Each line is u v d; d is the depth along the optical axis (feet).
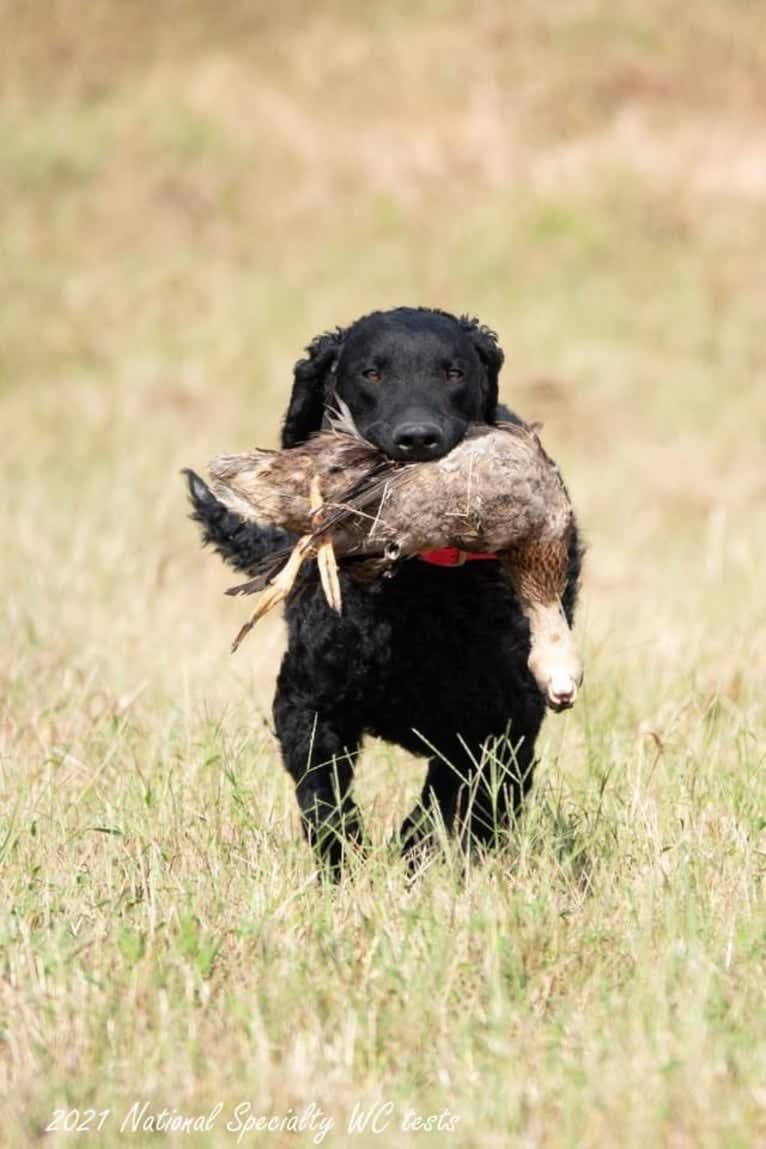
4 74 143.02
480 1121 23.03
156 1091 24.04
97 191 130.52
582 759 39.04
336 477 29.40
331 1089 24.09
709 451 91.25
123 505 74.79
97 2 149.07
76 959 27.94
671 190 126.52
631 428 95.86
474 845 32.96
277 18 148.87
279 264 122.42
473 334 34.60
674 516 79.56
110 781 37.93
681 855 31.07
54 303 115.96
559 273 118.21
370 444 30.04
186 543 69.26
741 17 143.02
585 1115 22.91
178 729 40.70
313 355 34.71
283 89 140.87
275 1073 24.40
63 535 69.00
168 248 124.47
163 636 53.52
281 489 29.53
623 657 50.14
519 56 142.10
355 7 149.89
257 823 34.12
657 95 137.90
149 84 140.87
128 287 118.52
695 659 48.70
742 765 37.27
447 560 31.07
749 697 45.03
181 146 133.49
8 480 82.17
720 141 132.57
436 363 32.99
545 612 29.60
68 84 142.41
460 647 32.63
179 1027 25.73
